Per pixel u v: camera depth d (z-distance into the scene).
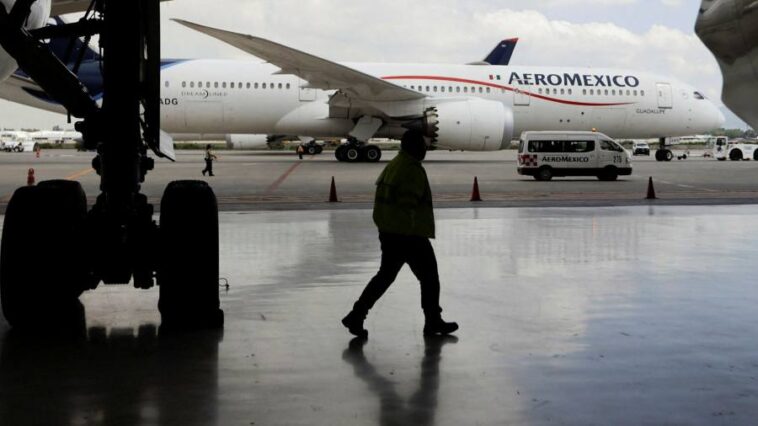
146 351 5.68
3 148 65.69
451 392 4.79
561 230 12.90
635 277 8.68
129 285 8.05
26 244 6.13
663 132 36.66
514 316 6.83
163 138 7.40
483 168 32.59
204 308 6.25
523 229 13.02
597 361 5.45
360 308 6.12
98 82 29.80
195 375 5.11
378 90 32.44
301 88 34.62
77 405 4.52
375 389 4.84
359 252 10.45
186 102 34.28
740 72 3.64
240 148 59.75
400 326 6.49
